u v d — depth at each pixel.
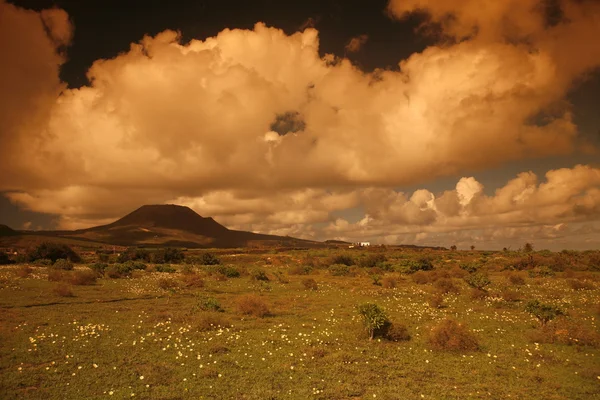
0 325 18.69
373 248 159.62
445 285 37.06
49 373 12.48
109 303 27.23
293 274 61.94
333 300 31.55
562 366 14.77
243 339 17.88
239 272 55.69
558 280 45.81
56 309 24.00
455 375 13.52
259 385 12.08
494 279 49.66
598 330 20.41
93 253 132.75
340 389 11.84
